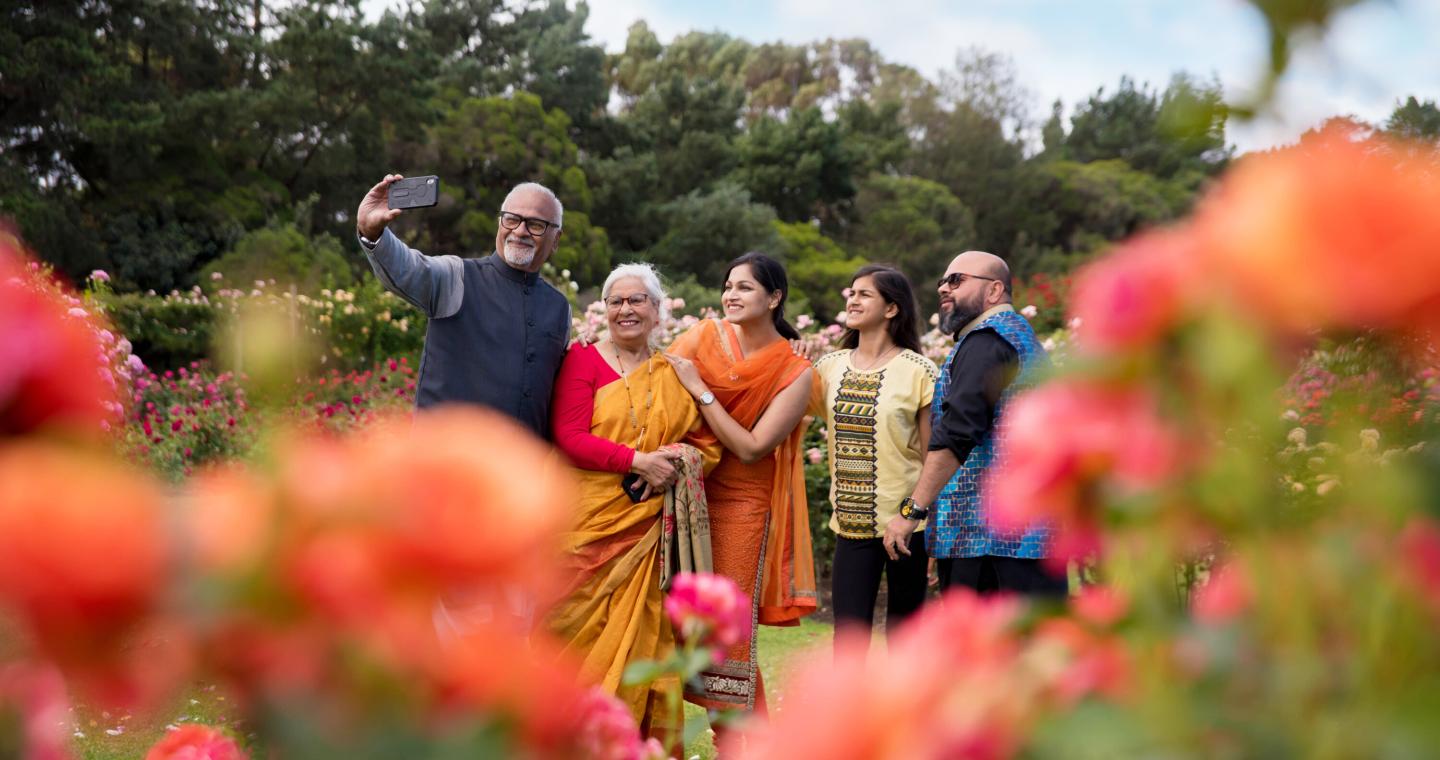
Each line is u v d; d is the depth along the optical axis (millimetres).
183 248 25891
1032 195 47344
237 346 359
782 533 3779
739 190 38625
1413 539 361
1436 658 359
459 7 43281
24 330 377
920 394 4012
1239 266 352
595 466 3402
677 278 35125
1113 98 55406
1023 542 3238
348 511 336
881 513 3994
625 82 59688
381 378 9734
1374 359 356
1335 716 361
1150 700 383
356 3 30891
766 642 5871
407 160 33188
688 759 3416
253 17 31000
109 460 350
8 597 313
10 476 327
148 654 335
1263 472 376
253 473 345
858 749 380
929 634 416
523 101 35188
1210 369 362
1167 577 414
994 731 377
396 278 3412
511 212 3592
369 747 341
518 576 358
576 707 391
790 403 3688
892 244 41531
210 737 712
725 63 62344
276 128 28859
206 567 329
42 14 24203
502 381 3484
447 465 348
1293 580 374
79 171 25875
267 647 339
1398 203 327
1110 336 384
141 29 27125
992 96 51031
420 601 347
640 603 3354
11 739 345
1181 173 50281
